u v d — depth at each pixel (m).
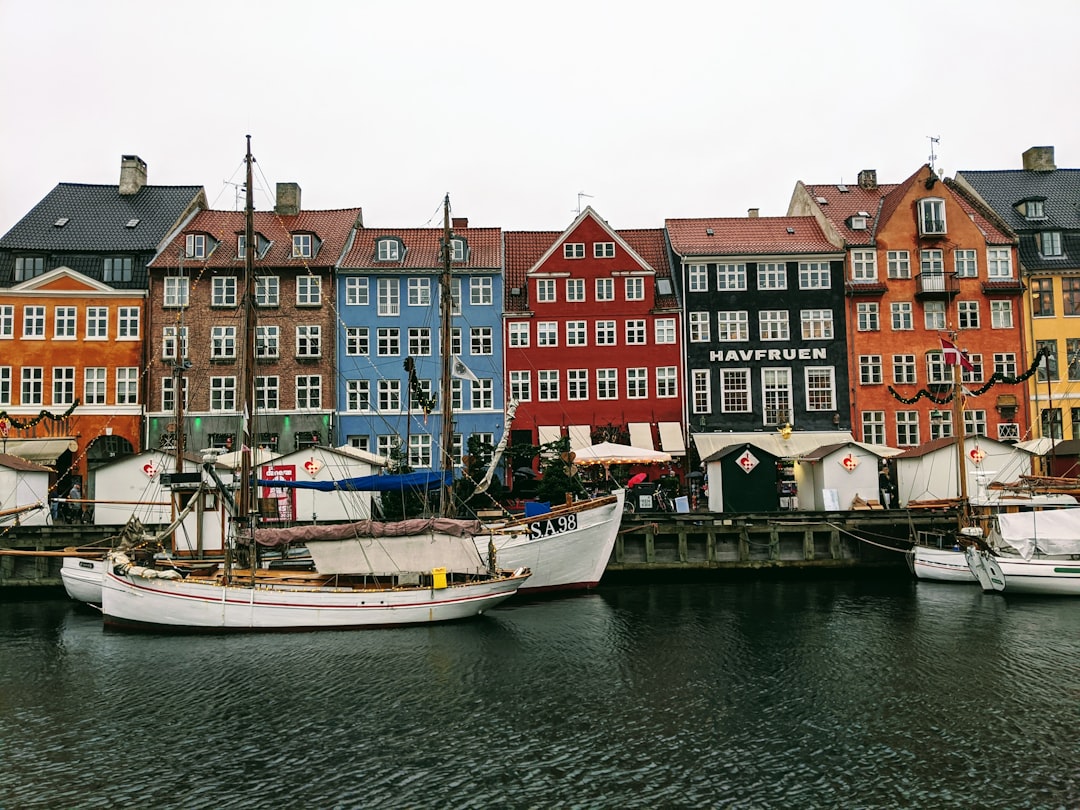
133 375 44.97
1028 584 29.42
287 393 45.44
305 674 20.64
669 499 38.53
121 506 36.28
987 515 31.78
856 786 14.14
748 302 47.03
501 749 15.80
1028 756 15.24
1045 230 47.66
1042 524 29.73
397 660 21.80
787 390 46.56
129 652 22.92
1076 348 46.59
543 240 51.38
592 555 30.59
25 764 15.33
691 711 17.78
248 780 14.59
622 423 46.25
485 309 46.97
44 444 41.50
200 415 44.69
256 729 16.97
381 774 14.77
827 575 34.03
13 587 32.12
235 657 22.25
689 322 46.91
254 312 28.86
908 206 47.66
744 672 20.50
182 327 45.25
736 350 46.72
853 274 47.00
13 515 30.89
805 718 17.28
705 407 46.41
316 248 46.91
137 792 14.16
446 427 31.98
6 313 44.50
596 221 47.50
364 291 46.56
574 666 21.14
